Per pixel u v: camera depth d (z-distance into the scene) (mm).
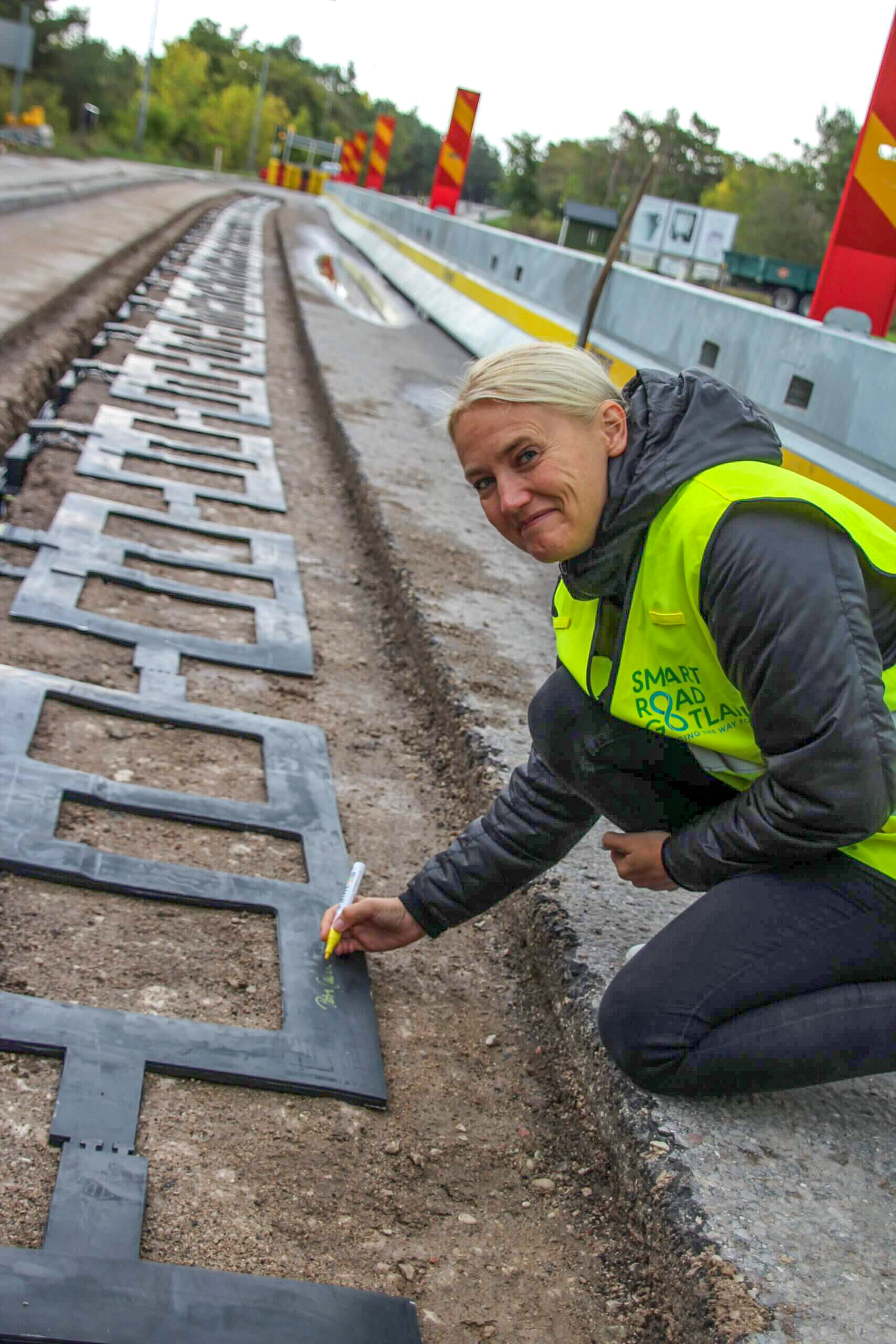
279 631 3994
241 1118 1967
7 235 11836
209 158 71812
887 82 4730
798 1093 2018
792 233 55906
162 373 7520
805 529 1592
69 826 2641
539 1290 1771
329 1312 1621
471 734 3266
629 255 22016
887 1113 2002
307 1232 1785
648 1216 1797
